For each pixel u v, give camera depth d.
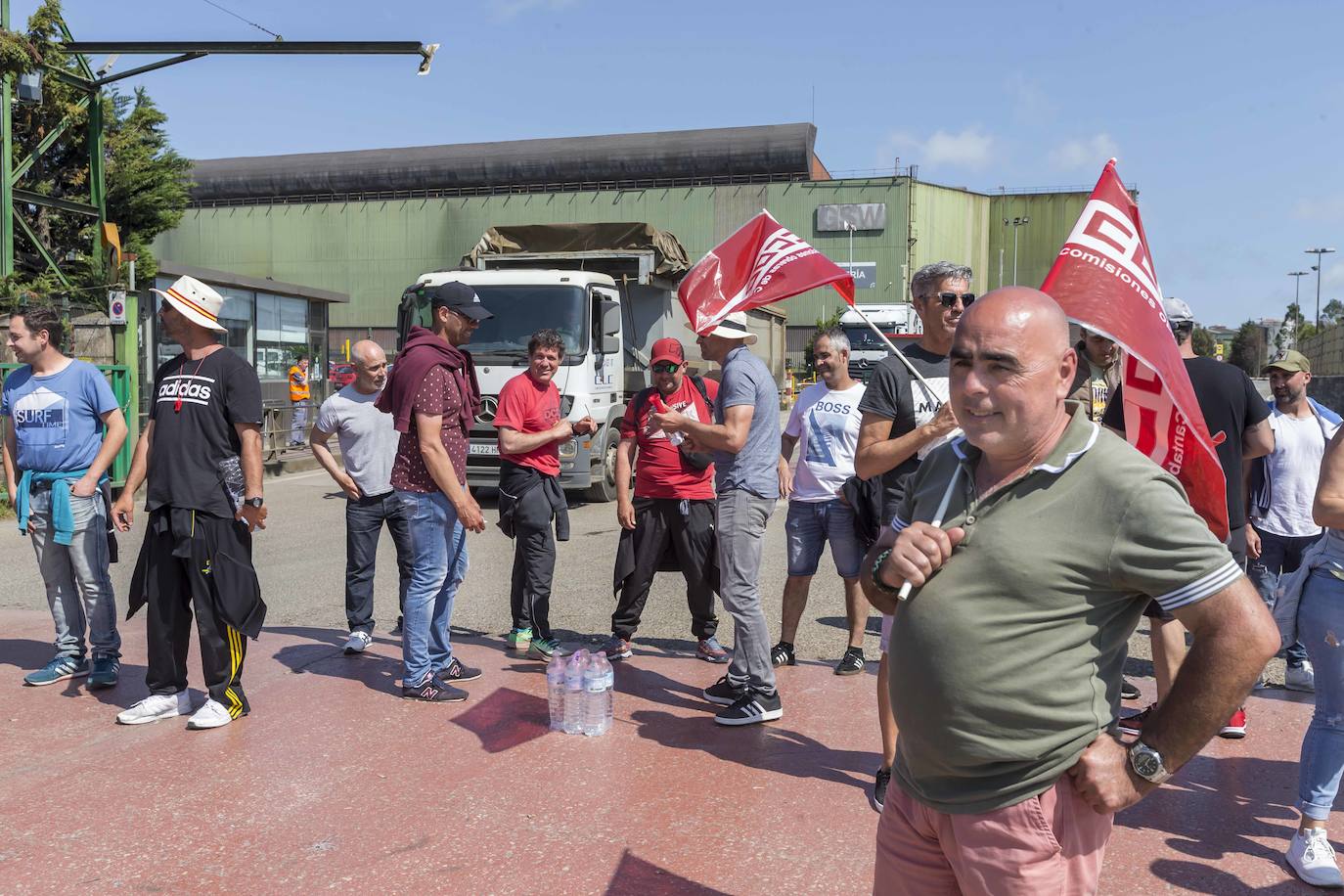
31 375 5.16
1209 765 4.23
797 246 4.49
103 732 4.57
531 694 5.15
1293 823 3.69
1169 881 3.24
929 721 1.95
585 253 13.35
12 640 6.23
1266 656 1.74
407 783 3.99
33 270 18.31
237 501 4.57
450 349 4.89
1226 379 4.41
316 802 3.80
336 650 6.02
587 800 3.83
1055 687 1.84
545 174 70.25
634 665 5.76
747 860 3.36
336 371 21.56
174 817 3.67
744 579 4.68
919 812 2.05
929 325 3.87
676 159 68.44
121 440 5.24
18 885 3.18
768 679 4.71
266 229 72.00
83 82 16.83
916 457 3.99
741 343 4.71
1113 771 1.83
